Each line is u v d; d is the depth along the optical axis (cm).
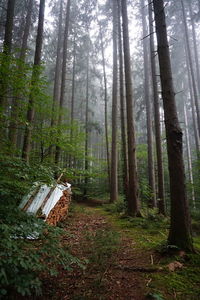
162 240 448
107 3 1248
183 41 1463
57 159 833
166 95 407
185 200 369
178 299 231
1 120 433
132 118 796
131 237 483
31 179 360
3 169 326
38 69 464
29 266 193
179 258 326
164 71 414
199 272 290
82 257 348
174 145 385
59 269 303
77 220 709
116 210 919
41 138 678
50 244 245
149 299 230
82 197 1527
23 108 457
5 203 278
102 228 578
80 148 1118
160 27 427
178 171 376
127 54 818
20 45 1316
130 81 810
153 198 1066
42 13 727
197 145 1473
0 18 1191
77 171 859
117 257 354
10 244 193
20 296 217
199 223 664
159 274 289
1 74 397
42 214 451
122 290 250
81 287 256
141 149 1548
